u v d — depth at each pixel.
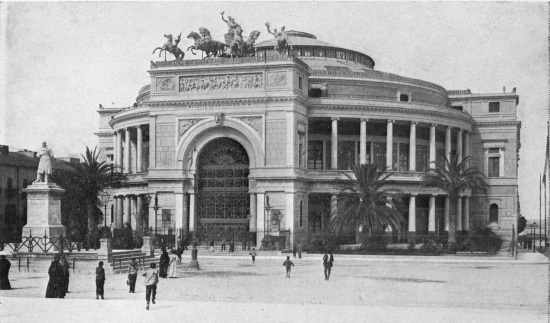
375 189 73.06
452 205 77.75
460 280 48.12
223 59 82.75
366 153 92.31
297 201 81.25
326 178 85.94
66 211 79.75
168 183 83.94
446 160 79.19
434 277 50.03
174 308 35.62
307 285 45.03
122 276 49.12
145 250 62.50
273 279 48.56
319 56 105.06
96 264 51.16
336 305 36.62
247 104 81.81
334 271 54.59
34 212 53.28
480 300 38.66
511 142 100.50
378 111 89.88
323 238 74.69
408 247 73.75
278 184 80.38
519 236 89.19
